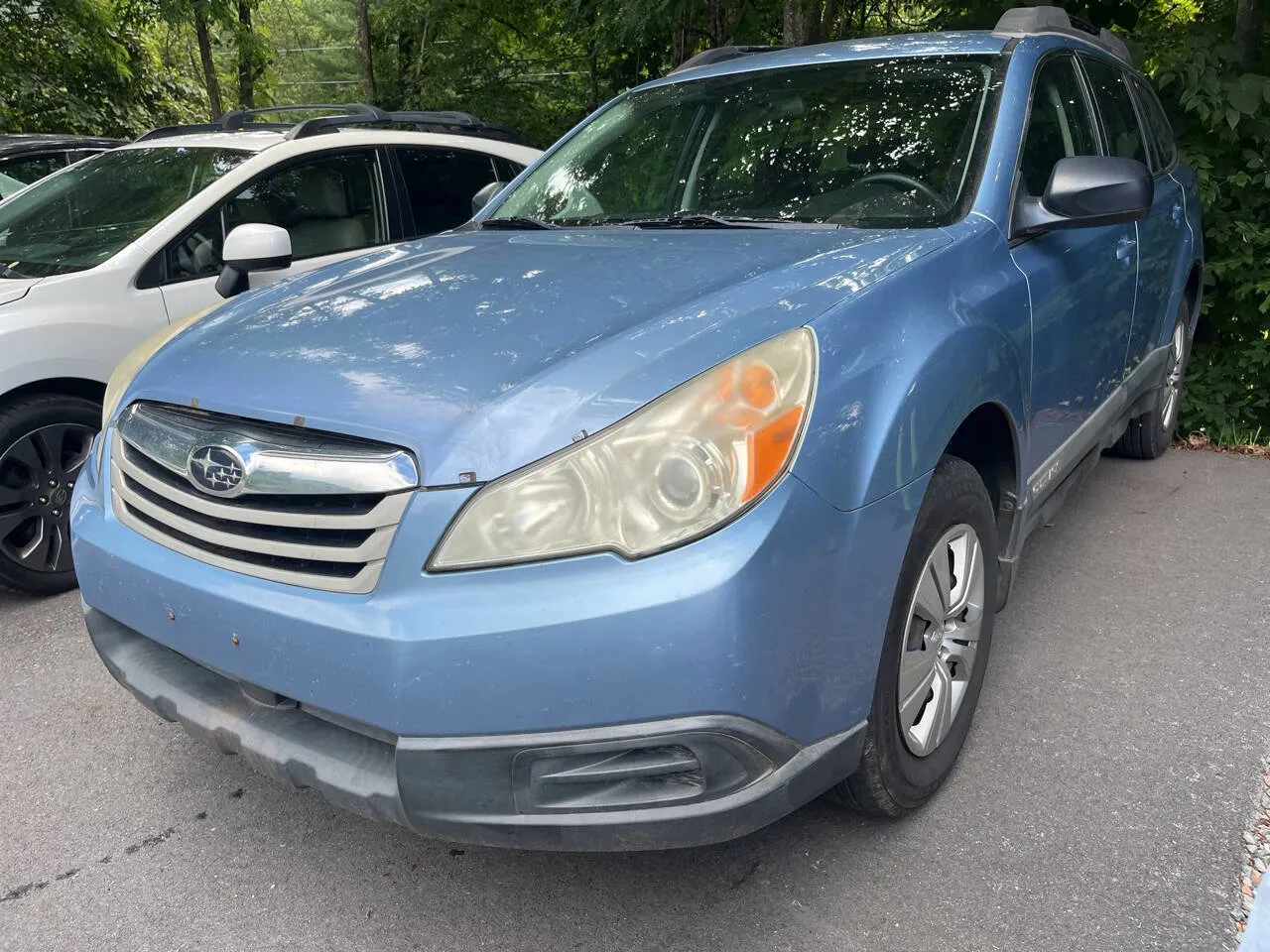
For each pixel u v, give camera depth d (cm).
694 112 333
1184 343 493
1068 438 309
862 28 855
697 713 170
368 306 236
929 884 216
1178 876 215
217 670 202
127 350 396
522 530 172
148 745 287
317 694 184
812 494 180
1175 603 343
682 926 209
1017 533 269
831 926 206
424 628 172
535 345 201
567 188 338
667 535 170
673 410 176
